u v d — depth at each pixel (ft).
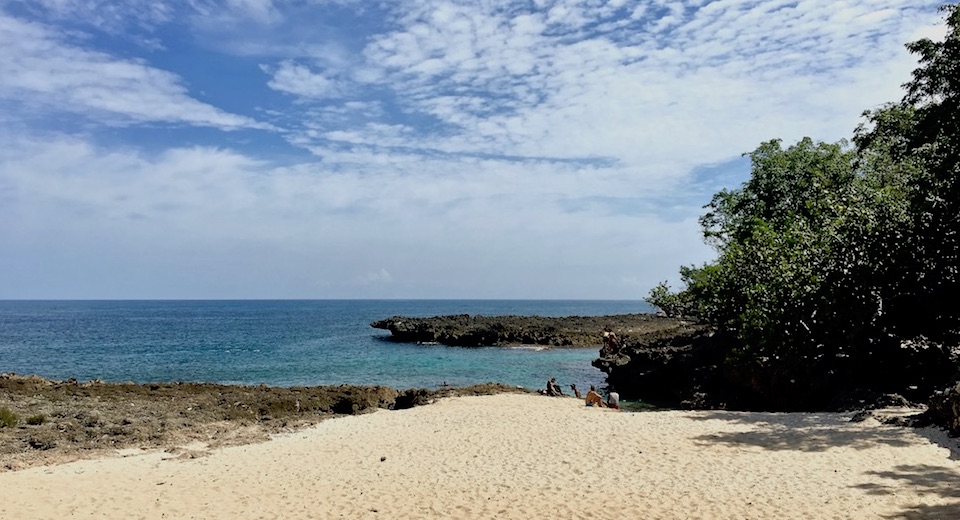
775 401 83.61
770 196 119.65
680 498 35.65
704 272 123.03
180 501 39.99
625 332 223.30
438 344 217.56
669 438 53.36
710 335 126.00
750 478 39.01
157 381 129.70
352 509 36.83
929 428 48.96
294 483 44.06
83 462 54.95
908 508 31.40
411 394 95.09
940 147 67.05
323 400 88.33
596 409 78.43
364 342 227.81
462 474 44.32
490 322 253.44
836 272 72.28
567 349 199.31
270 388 95.50
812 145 119.03
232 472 48.78
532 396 95.71
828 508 32.32
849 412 63.62
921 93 68.49
